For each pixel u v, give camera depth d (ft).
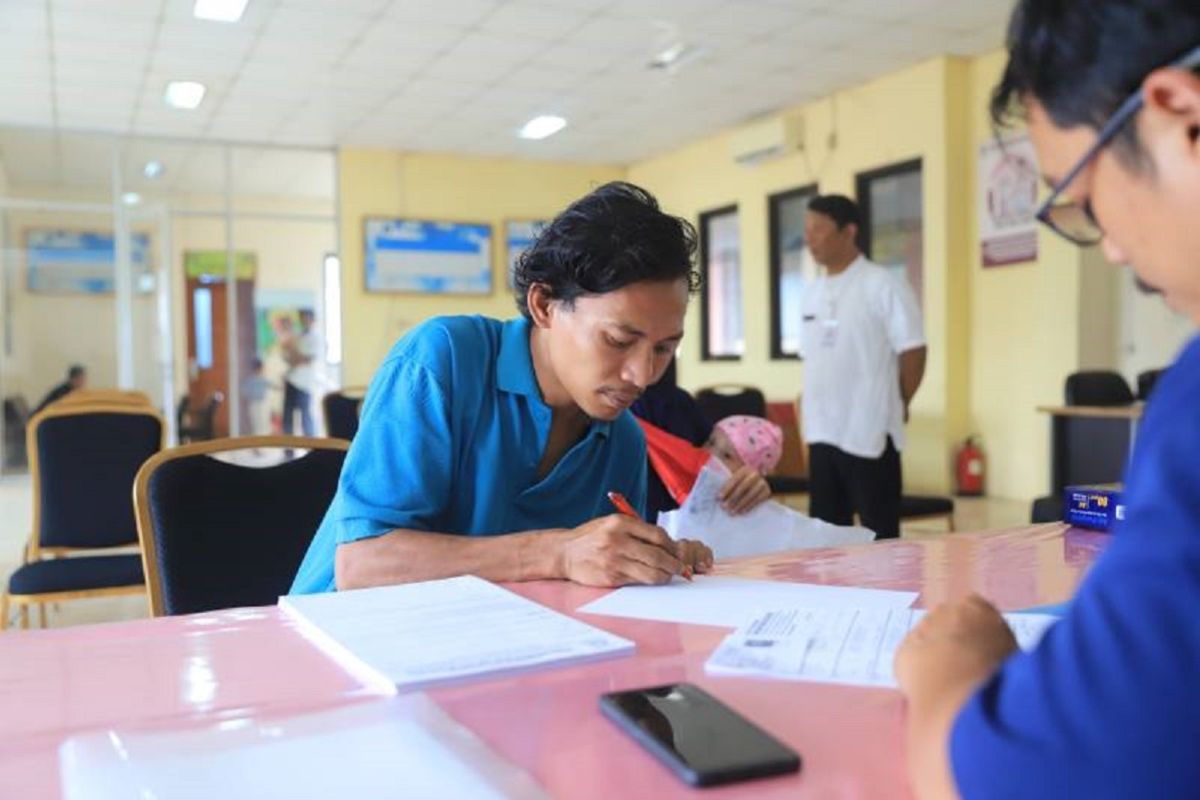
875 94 21.24
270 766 1.81
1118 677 1.22
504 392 4.11
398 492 3.80
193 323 30.83
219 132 25.21
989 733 1.34
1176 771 1.18
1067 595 3.17
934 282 20.06
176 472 5.11
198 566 5.07
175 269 30.78
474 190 28.58
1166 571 1.25
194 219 31.09
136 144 26.13
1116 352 18.52
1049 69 1.56
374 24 17.43
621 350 3.63
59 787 1.75
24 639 2.79
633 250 3.48
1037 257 18.66
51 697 2.25
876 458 10.89
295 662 2.53
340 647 2.57
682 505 4.73
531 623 2.81
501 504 4.15
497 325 4.34
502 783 1.73
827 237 10.96
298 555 5.33
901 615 2.92
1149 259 1.52
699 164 27.20
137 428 9.70
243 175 29.91
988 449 19.92
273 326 31.65
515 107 23.11
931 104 19.86
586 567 3.44
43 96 21.74
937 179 19.85
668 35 18.20
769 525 4.63
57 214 26.02
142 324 26.66
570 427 4.32
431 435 3.89
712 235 27.22
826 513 11.40
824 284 11.28
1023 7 1.63
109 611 11.80
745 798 1.68
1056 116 1.57
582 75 20.61
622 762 1.83
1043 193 1.77
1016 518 17.46
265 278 31.81
